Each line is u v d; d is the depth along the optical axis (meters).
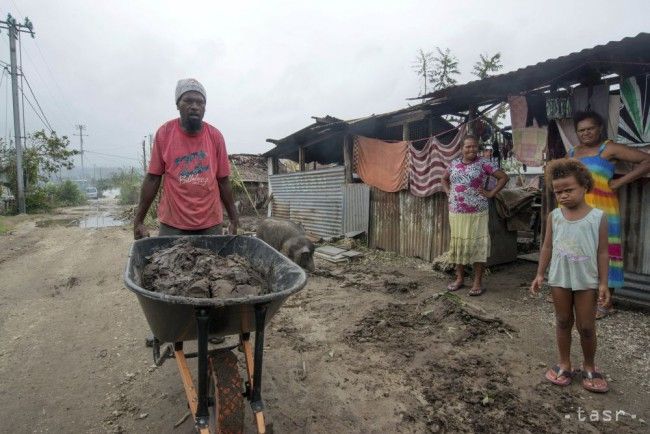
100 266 8.32
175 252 3.15
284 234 8.13
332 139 11.69
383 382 3.52
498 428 2.90
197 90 3.54
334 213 10.72
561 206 3.28
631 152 4.32
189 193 3.71
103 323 5.07
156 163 3.71
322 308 5.38
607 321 4.67
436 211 7.89
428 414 3.08
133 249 3.04
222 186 4.12
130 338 4.59
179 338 2.49
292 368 3.78
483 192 5.66
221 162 4.01
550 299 5.52
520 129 6.22
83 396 3.44
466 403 3.20
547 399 3.22
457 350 4.03
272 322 4.92
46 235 13.84
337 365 3.82
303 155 12.23
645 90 4.87
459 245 5.77
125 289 6.54
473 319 4.65
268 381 3.55
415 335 4.40
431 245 8.04
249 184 21.70
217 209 3.92
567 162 3.09
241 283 2.79
